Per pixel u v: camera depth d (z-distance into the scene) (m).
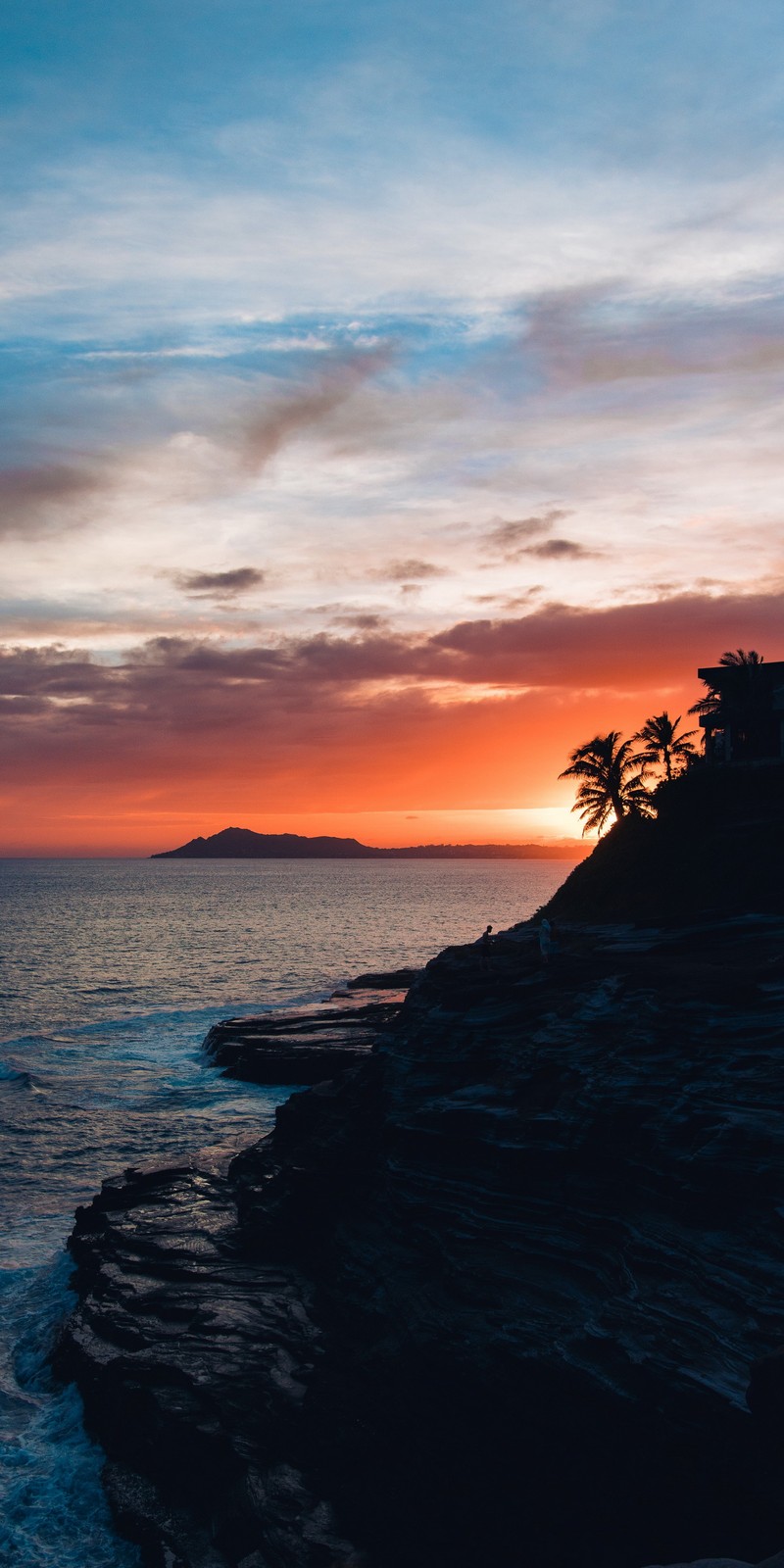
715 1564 9.58
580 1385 17.38
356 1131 30.03
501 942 45.06
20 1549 20.22
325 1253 27.94
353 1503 19.47
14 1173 41.59
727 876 45.62
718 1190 19.23
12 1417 24.55
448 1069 28.97
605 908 51.28
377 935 157.00
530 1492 18.08
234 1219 31.53
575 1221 21.81
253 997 91.50
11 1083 57.81
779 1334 16.05
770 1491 14.78
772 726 57.72
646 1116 21.67
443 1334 20.55
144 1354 24.31
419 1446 19.70
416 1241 24.86
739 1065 21.06
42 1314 29.06
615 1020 25.14
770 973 25.66
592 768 73.50
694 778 53.62
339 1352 23.33
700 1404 15.70
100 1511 21.38
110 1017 80.56
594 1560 16.92
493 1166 24.27
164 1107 51.97
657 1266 19.08
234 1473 20.77
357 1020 64.38
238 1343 24.34
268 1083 56.59
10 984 100.06
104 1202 34.44
